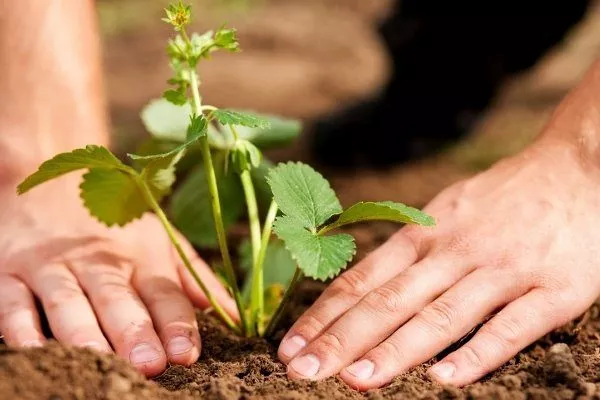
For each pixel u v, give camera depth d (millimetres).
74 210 877
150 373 801
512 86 1565
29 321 823
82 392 749
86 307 826
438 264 827
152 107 917
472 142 1328
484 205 852
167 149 909
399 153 1243
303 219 798
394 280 821
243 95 1749
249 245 910
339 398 776
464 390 786
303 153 1289
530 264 827
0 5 911
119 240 868
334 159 1248
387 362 794
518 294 821
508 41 1202
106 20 2492
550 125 888
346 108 1301
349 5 2666
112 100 1725
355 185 1149
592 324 856
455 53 1205
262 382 792
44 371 752
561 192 852
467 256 830
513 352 807
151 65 2102
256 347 830
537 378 786
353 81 1885
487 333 807
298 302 887
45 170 807
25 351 757
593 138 867
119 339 812
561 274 825
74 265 846
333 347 798
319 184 813
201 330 845
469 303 813
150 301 839
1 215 871
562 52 1969
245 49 2229
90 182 834
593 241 836
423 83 1234
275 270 893
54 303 826
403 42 1215
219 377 794
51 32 920
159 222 898
